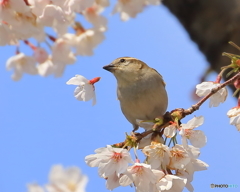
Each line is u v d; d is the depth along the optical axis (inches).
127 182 337.7
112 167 338.6
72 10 358.3
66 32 405.1
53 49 422.0
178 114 363.6
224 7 476.7
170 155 344.5
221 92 387.5
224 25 478.0
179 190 343.9
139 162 345.7
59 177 256.1
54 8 354.3
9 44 377.4
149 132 361.1
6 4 352.2
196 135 348.5
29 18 362.9
